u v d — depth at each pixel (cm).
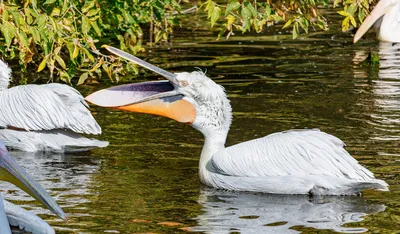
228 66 1911
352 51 2075
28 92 1370
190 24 2425
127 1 1703
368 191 1141
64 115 1349
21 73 1823
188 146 1345
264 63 1942
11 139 1358
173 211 1056
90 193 1125
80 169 1240
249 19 1452
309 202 1098
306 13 1528
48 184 1163
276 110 1531
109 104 1193
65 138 1352
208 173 1167
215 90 1189
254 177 1138
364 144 1318
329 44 2162
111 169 1239
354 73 1825
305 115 1494
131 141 1372
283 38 2238
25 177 839
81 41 1548
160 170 1232
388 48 2117
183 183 1176
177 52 2066
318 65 1912
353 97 1616
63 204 1077
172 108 1191
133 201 1095
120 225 1003
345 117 1477
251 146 1155
